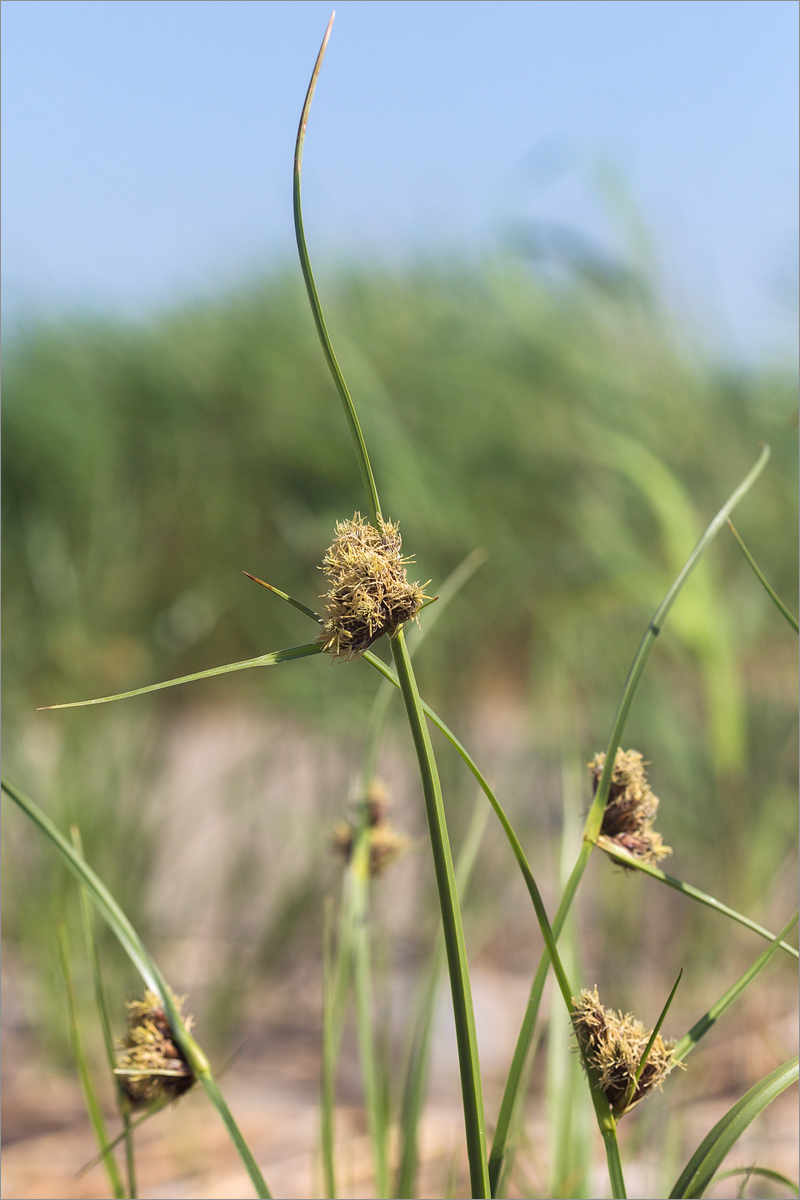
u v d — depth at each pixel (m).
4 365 2.74
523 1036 0.58
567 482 1.68
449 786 1.54
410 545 1.71
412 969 1.34
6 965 1.45
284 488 2.22
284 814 1.59
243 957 1.40
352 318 2.31
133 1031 0.59
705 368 1.60
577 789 1.21
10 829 1.49
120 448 2.42
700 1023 0.57
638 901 1.37
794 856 1.43
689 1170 0.55
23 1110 1.15
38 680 1.83
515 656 1.77
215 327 2.65
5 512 2.32
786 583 1.54
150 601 2.13
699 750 1.41
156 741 1.62
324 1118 0.67
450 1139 1.02
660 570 1.50
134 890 1.43
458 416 1.88
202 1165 1.00
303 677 1.69
